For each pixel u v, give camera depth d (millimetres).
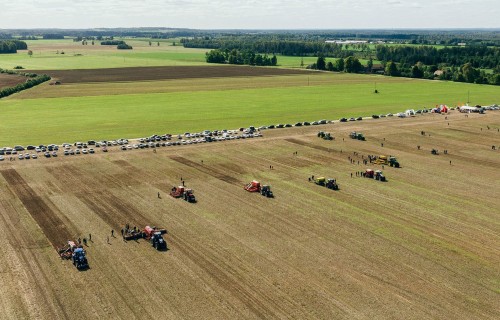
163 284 56219
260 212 79000
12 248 65375
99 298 53312
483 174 102125
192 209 80062
